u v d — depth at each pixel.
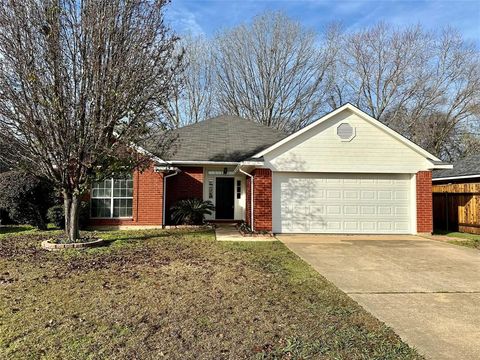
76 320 4.63
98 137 9.52
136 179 14.37
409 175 13.52
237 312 4.96
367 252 9.74
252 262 8.20
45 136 9.21
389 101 32.66
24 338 4.10
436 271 7.63
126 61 9.54
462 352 3.86
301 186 13.38
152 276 6.87
